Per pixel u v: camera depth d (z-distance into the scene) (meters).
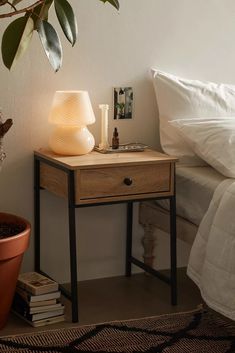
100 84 2.93
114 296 2.89
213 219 2.51
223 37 3.16
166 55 3.05
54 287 2.59
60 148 2.69
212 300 2.42
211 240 2.46
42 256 2.97
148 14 2.97
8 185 2.84
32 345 2.37
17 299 2.65
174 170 2.69
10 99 2.78
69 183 2.50
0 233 2.54
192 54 3.10
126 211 3.11
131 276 3.15
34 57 2.78
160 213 2.93
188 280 3.11
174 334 2.49
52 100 2.85
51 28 2.23
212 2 3.10
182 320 2.62
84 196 2.53
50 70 2.82
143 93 3.03
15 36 2.16
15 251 2.44
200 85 2.97
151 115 3.06
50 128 2.86
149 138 3.08
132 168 2.60
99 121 2.96
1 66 2.73
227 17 3.14
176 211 2.86
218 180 2.66
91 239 3.06
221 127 2.70
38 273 2.76
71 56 2.85
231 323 2.59
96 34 2.88
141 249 3.19
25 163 2.85
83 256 3.06
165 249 3.23
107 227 3.09
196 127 2.76
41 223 2.94
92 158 2.65
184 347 2.38
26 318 2.59
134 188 2.62
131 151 2.82
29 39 2.19
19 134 2.82
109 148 2.83
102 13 2.87
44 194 2.92
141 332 2.50
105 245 3.10
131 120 3.03
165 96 2.94
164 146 2.97
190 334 2.49
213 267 2.43
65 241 3.01
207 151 2.71
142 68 3.00
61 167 2.56
